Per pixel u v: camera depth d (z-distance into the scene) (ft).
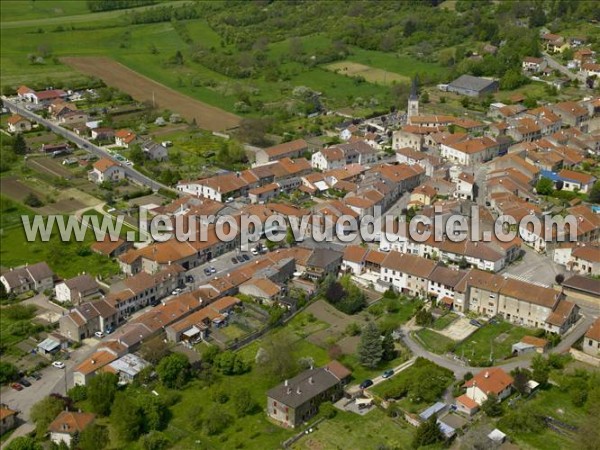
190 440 606.55
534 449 572.10
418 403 632.38
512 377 640.99
